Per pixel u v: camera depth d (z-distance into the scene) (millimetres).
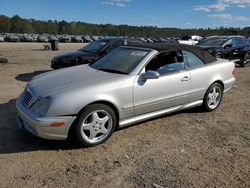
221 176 3730
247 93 8258
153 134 4980
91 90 4305
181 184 3518
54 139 4188
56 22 139500
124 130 5098
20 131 4895
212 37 14484
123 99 4609
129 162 4008
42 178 3572
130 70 4875
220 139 4891
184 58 5574
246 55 14047
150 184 3494
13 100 6738
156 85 4988
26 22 131625
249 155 4340
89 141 4367
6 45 37500
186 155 4262
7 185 3416
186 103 5676
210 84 6012
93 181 3531
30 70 12469
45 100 4121
